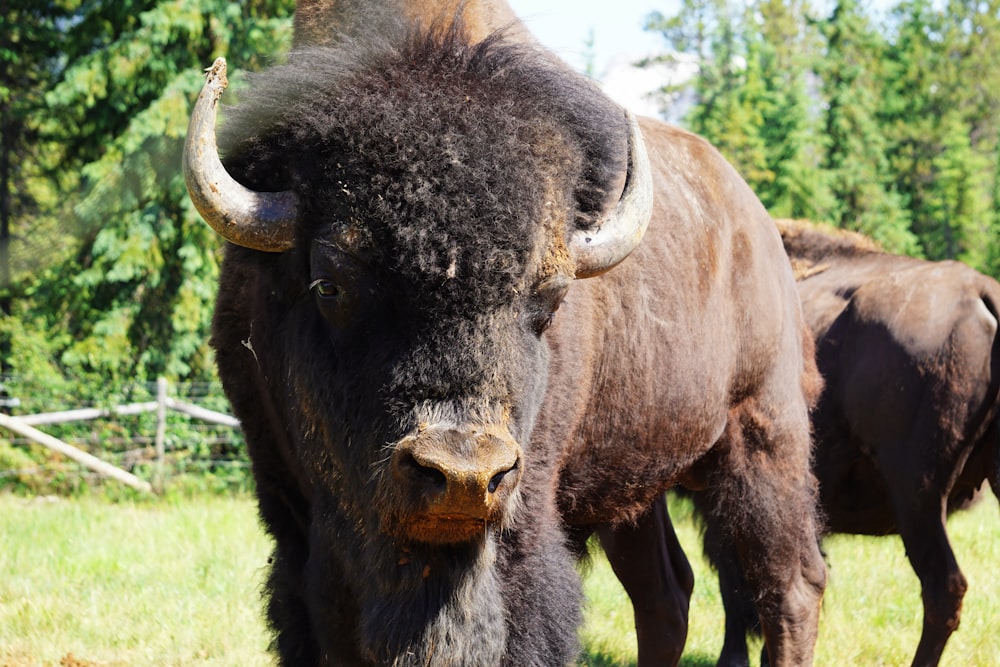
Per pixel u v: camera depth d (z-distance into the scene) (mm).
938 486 7066
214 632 6785
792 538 5133
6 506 12812
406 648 3193
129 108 18797
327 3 3951
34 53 20078
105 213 18219
